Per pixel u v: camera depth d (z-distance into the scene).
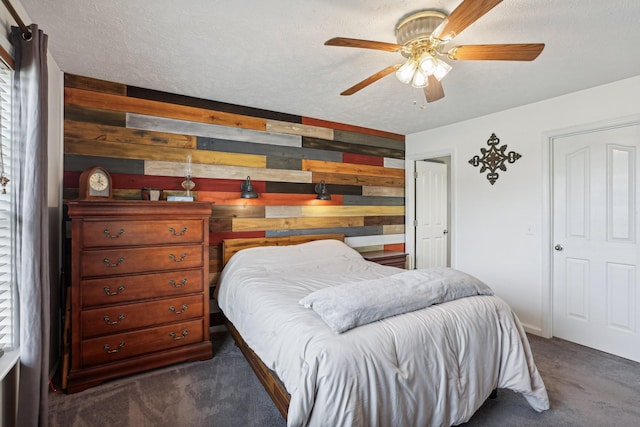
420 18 1.62
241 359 2.51
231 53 2.07
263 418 1.82
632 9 1.60
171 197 2.49
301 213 3.49
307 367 1.30
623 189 2.56
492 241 3.37
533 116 3.04
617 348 2.59
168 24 1.75
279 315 1.70
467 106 3.14
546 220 2.96
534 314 3.05
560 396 2.03
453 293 1.87
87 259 2.07
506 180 3.25
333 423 1.22
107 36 1.87
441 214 4.72
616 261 2.60
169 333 2.35
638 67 2.28
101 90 2.52
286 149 3.38
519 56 1.65
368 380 1.31
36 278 1.43
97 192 2.31
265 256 2.83
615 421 1.78
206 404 1.94
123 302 2.19
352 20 1.70
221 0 1.54
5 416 1.39
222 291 2.69
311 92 2.78
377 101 3.01
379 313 1.56
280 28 1.79
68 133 2.41
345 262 3.03
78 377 2.04
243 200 3.15
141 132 2.67
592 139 2.72
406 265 4.06
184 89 2.71
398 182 4.31
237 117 3.10
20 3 1.55
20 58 1.45
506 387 1.83
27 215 1.42
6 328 1.48
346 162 3.82
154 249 2.28
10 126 1.47
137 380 2.20
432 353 1.53
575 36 1.86
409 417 1.41
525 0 1.53
